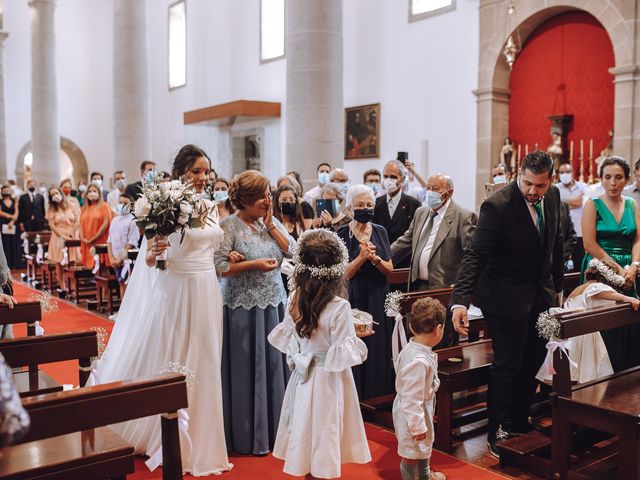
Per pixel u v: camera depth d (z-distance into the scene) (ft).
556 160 35.58
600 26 34.78
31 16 63.36
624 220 15.55
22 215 51.39
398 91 44.47
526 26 37.50
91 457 9.18
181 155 13.89
